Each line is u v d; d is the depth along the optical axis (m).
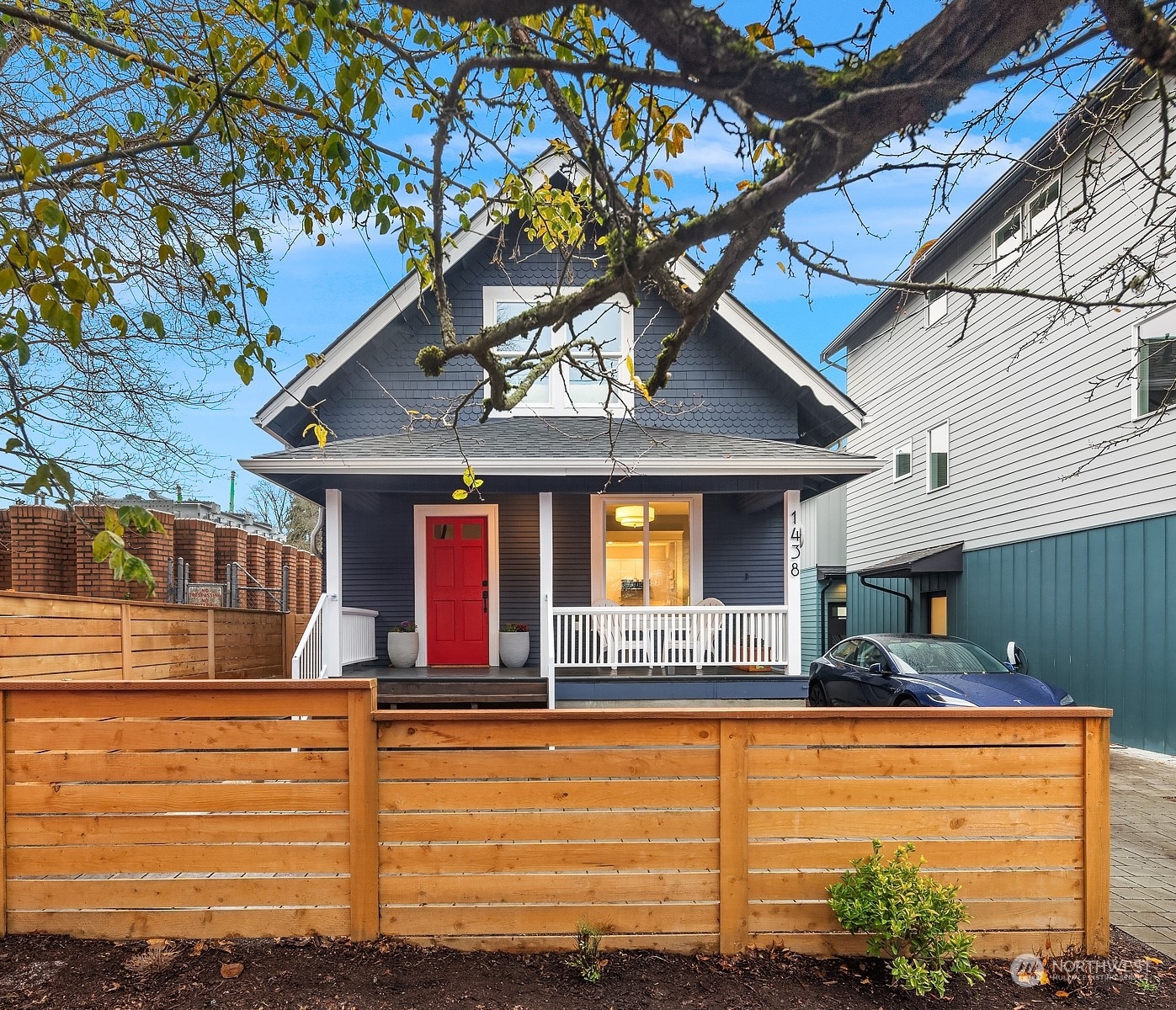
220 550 12.27
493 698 8.93
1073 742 3.90
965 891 3.81
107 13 4.66
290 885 3.73
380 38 3.41
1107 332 11.01
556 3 2.19
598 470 9.10
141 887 3.72
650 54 2.36
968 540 14.74
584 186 4.27
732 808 3.79
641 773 3.81
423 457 9.00
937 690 7.89
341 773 3.78
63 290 3.12
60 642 6.00
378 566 11.30
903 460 17.55
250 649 10.34
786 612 9.52
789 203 2.50
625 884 3.77
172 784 3.75
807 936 3.77
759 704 9.15
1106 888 3.84
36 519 9.09
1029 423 12.88
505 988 3.39
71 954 3.54
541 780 3.80
